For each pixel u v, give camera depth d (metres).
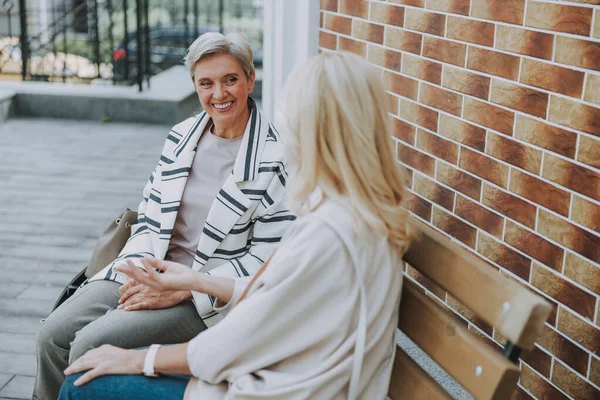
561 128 2.34
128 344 2.26
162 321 2.29
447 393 1.72
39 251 4.63
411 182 3.17
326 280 1.66
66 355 2.41
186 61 2.48
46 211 5.38
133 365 1.85
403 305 1.88
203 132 2.59
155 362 1.81
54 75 9.04
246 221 2.43
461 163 2.83
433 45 2.93
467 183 2.81
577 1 2.24
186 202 2.52
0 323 3.63
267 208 2.41
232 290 2.09
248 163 2.43
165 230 2.49
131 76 9.26
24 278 4.21
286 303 1.67
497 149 2.63
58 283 4.17
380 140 1.71
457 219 2.89
